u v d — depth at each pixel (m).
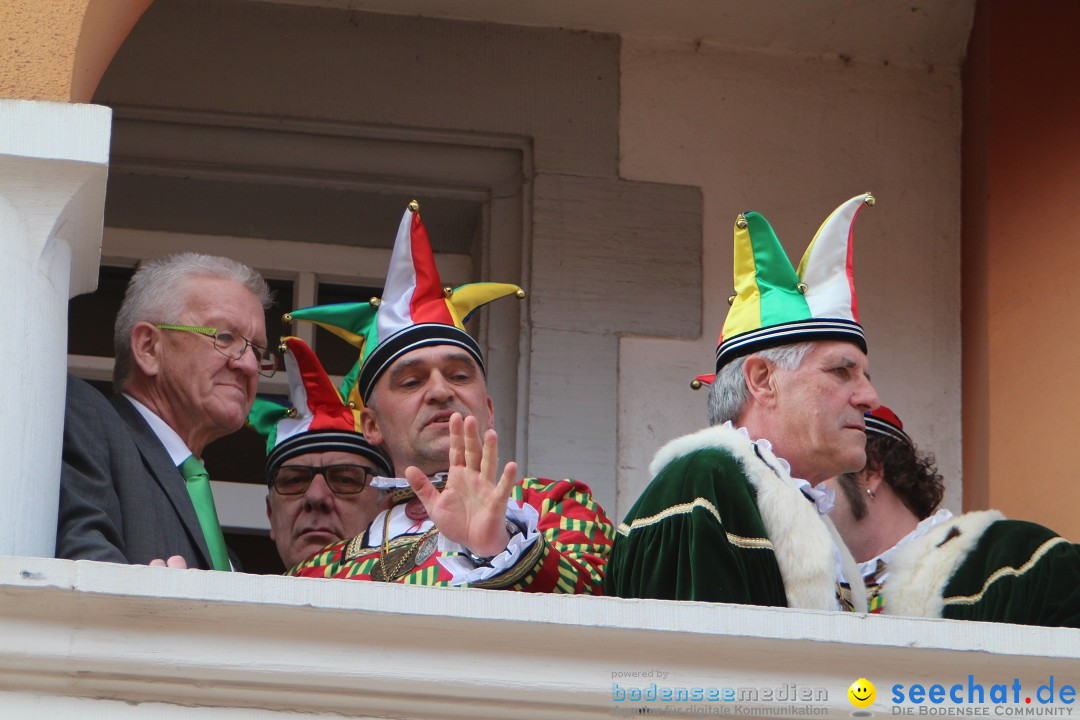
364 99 17.75
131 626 10.37
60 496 12.12
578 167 17.95
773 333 13.21
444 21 18.08
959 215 18.48
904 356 18.11
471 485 12.16
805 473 13.02
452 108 17.86
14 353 11.17
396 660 10.55
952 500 17.77
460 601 10.54
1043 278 17.36
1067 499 16.61
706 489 11.99
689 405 17.56
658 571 11.78
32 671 10.30
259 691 10.48
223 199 18.09
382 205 18.20
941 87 18.73
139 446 13.36
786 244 18.14
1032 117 17.80
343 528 15.95
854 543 14.73
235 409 14.28
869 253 18.31
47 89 11.66
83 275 12.45
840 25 18.39
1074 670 11.05
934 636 10.93
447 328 14.81
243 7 17.81
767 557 11.89
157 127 17.59
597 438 17.31
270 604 10.37
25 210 11.42
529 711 10.69
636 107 18.20
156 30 17.62
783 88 18.53
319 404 16.30
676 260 17.89
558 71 18.14
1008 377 17.30
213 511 13.77
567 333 17.55
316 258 18.72
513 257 17.86
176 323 14.30
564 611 10.61
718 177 18.20
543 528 13.58
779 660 10.86
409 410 14.55
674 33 18.44
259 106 17.59
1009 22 18.03
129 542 12.54
